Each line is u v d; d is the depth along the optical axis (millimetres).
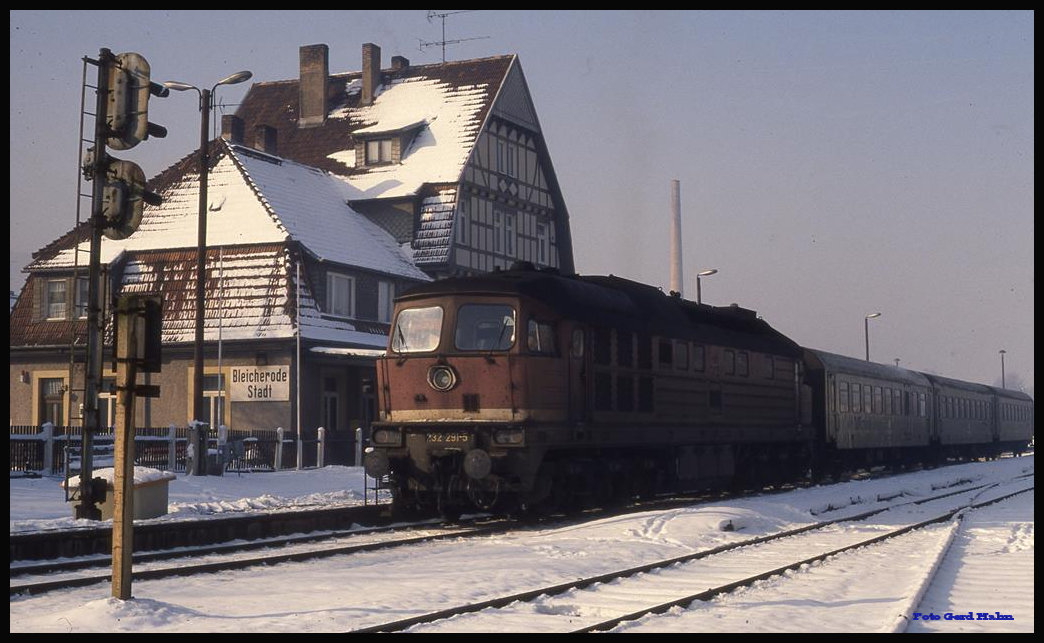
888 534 17875
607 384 20016
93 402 16406
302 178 43406
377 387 18984
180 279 37875
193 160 40938
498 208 47156
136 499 16922
